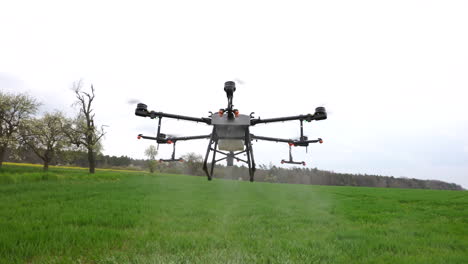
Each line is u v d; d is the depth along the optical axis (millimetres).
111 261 3123
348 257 3674
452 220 7828
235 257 3346
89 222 5477
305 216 7422
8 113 32688
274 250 3793
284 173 119812
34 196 10719
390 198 15359
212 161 9523
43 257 3301
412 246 4375
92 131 36031
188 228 5230
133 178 30750
